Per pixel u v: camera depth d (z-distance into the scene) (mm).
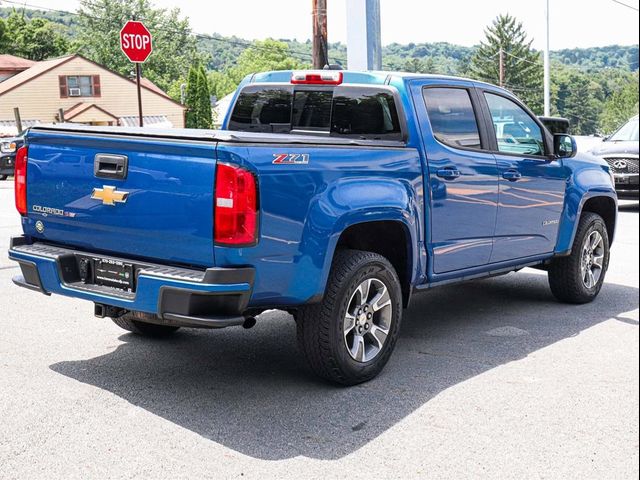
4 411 4508
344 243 5547
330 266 4746
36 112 53594
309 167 4531
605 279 8641
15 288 7695
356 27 13508
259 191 4250
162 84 99500
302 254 4523
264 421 4418
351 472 3803
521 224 6504
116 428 4293
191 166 4273
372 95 5660
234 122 6453
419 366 5434
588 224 7277
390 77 5613
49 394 4789
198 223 4270
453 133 5824
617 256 10117
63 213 4875
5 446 4047
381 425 4379
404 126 5488
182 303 4234
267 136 4426
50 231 5027
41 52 87812
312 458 3953
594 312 7086
